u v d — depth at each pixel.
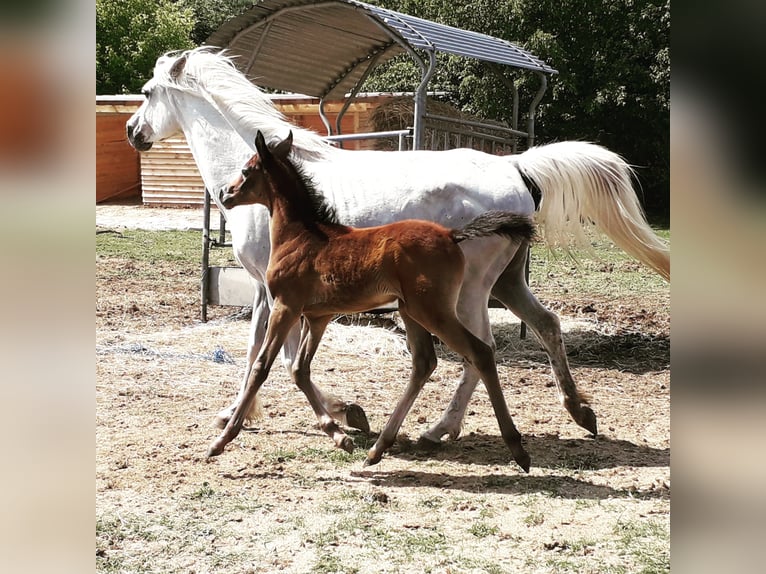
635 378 6.68
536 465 4.48
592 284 11.39
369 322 8.11
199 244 14.20
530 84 18.89
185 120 5.68
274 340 4.34
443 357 7.32
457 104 20.06
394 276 4.05
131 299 9.54
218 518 3.65
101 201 20.69
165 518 3.63
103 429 4.96
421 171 5.08
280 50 8.56
